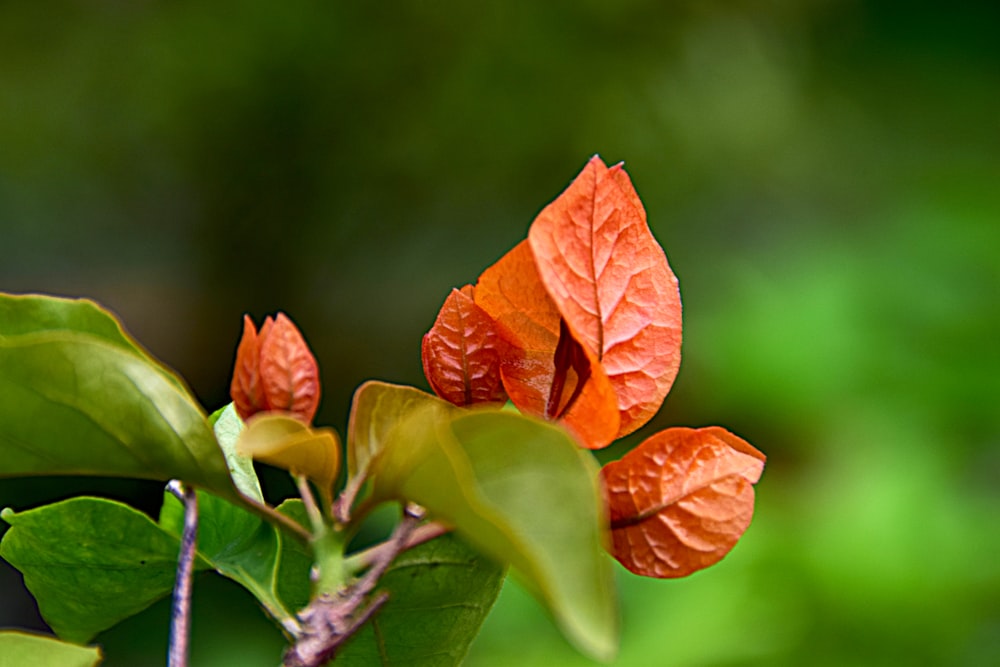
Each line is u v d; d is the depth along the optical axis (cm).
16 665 40
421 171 205
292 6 189
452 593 44
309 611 40
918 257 162
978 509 115
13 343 40
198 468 41
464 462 39
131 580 45
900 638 105
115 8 198
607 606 38
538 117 199
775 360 149
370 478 41
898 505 111
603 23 194
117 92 199
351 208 211
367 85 197
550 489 39
